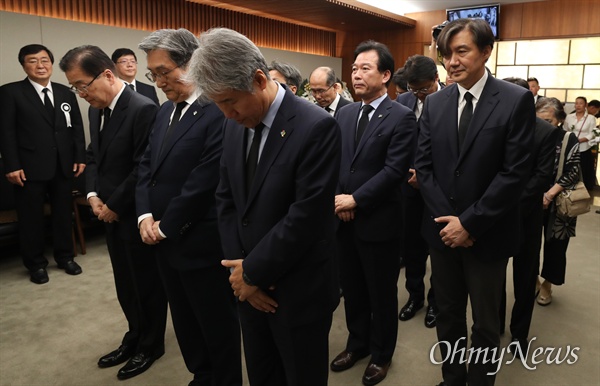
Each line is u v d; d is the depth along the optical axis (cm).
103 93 214
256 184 139
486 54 174
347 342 248
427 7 892
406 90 401
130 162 221
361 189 213
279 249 132
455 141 182
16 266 399
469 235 174
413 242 296
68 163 383
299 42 937
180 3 699
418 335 274
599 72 796
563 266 296
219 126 186
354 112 233
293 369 147
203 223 186
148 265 225
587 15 757
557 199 285
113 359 242
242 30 806
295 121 136
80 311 309
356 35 1002
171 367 240
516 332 250
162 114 203
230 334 197
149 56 178
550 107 264
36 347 262
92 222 446
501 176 170
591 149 640
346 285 234
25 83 368
